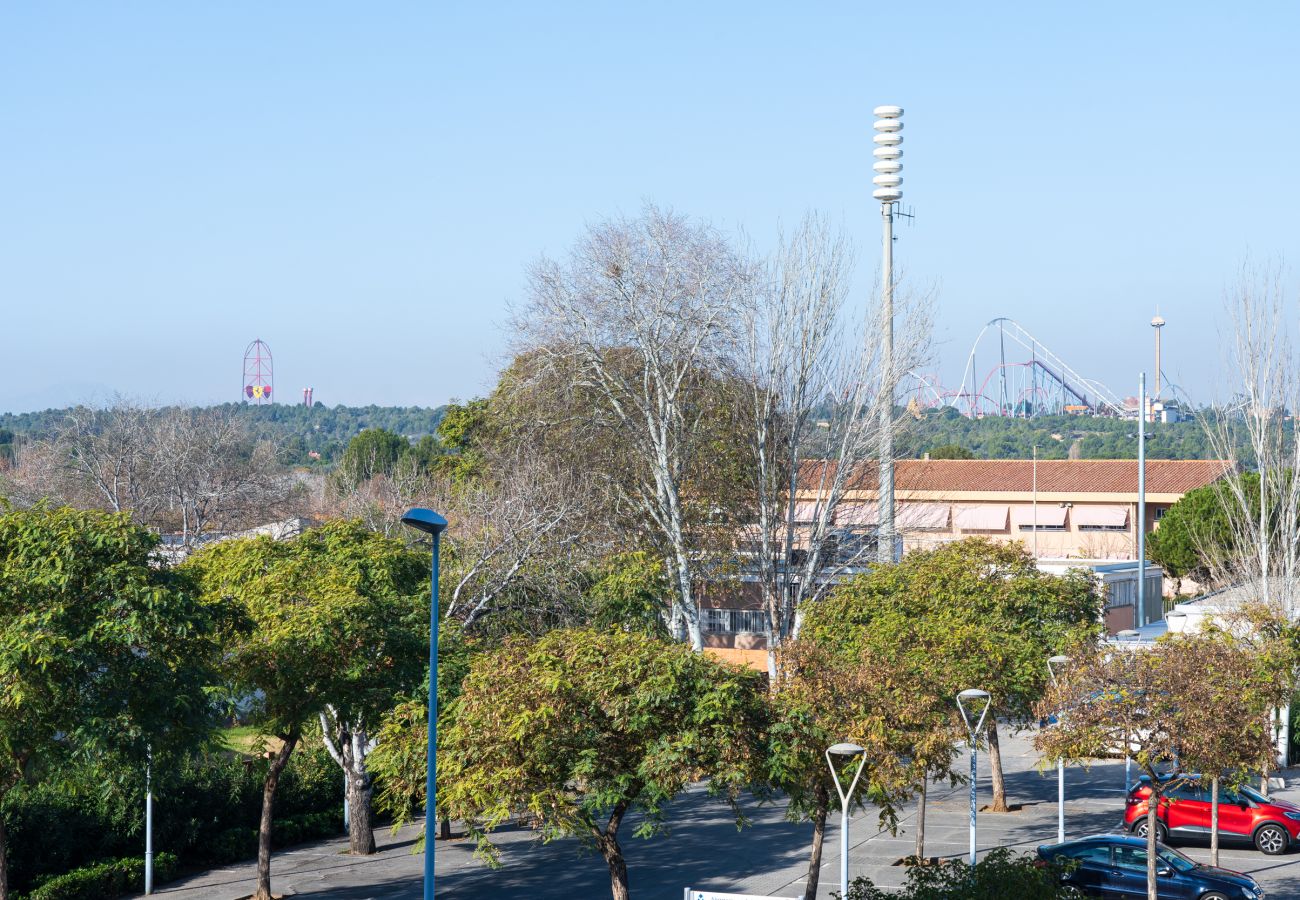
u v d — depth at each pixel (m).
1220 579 60.56
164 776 25.33
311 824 35.50
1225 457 53.56
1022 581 35.94
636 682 22.41
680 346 53.00
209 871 31.75
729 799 23.66
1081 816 37.47
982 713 30.67
